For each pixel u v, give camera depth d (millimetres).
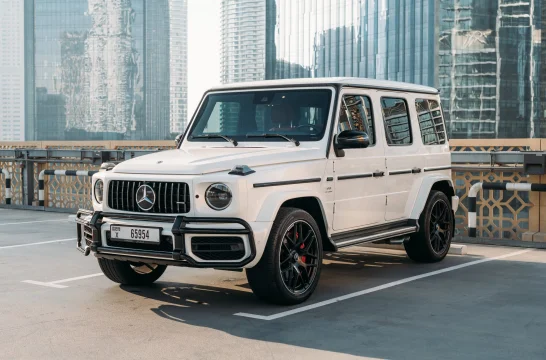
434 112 8367
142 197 5766
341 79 6727
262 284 5730
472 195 9859
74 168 14617
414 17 93750
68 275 7371
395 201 7418
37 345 4777
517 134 99562
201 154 6078
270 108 6727
